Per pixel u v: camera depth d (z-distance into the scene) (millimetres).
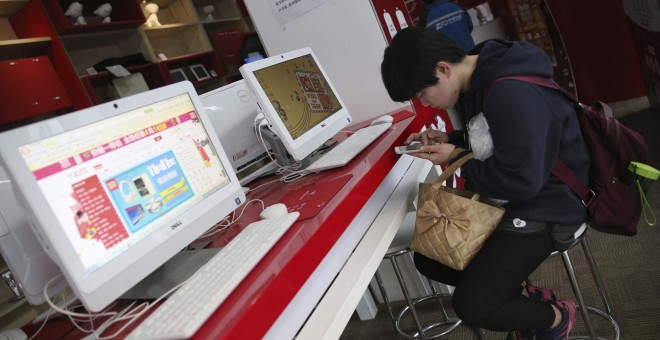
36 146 801
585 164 1275
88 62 4203
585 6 4277
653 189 2627
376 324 2365
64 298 1231
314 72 1901
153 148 1031
